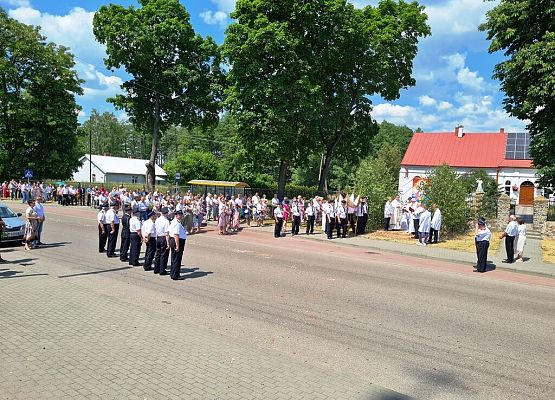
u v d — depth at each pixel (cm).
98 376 534
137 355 604
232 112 3100
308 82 2862
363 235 2433
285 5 2897
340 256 1772
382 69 3409
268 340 718
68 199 4153
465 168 5491
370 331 791
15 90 5288
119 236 2003
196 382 528
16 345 624
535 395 563
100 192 3866
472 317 923
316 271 1374
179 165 6047
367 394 518
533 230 2623
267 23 2864
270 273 1296
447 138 5934
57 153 5381
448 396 548
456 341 761
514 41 2558
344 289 1127
